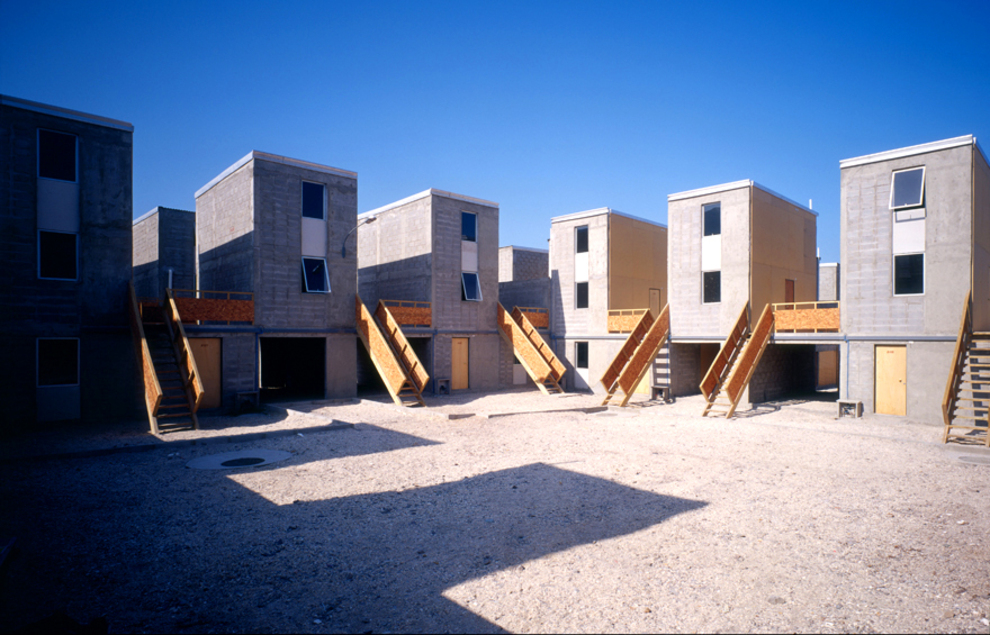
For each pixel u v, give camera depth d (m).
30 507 7.96
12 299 14.02
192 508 8.05
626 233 26.97
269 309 19.12
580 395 23.89
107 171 15.63
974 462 11.16
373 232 27.91
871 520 7.69
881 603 5.31
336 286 20.95
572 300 27.34
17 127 14.20
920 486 9.42
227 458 11.25
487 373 25.89
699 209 21.83
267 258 19.16
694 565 6.20
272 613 5.09
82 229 15.15
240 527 7.30
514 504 8.41
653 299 28.73
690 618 5.02
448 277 24.44
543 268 37.06
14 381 13.98
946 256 15.94
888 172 17.11
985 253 17.33
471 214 25.67
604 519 7.73
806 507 8.27
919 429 15.03
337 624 4.91
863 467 10.79
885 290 17.03
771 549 6.66
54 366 14.64
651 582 5.77
